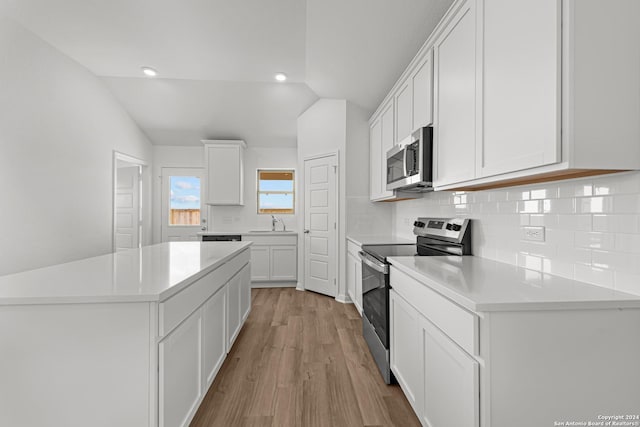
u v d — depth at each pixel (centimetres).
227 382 199
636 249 103
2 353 111
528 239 152
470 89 148
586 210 121
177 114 451
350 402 178
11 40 259
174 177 531
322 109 414
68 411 113
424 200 287
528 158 110
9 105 259
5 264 258
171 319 123
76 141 337
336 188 393
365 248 254
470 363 102
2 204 255
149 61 324
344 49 272
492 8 130
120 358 113
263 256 466
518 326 99
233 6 232
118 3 232
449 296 114
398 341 179
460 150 158
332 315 331
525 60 111
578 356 100
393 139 282
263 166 530
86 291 116
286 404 177
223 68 336
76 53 312
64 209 320
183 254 217
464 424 107
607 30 97
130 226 494
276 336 274
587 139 96
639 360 101
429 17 209
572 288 113
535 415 99
